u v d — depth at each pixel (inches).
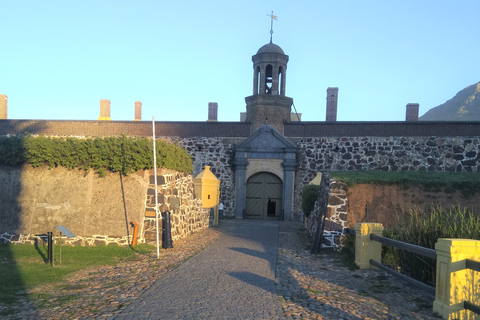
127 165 443.2
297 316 216.7
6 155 459.5
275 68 950.4
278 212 913.5
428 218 352.2
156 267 335.3
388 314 225.3
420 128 862.5
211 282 281.9
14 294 255.9
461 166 840.9
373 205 447.2
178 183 502.3
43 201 450.9
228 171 924.6
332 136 898.1
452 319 212.7
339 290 275.9
